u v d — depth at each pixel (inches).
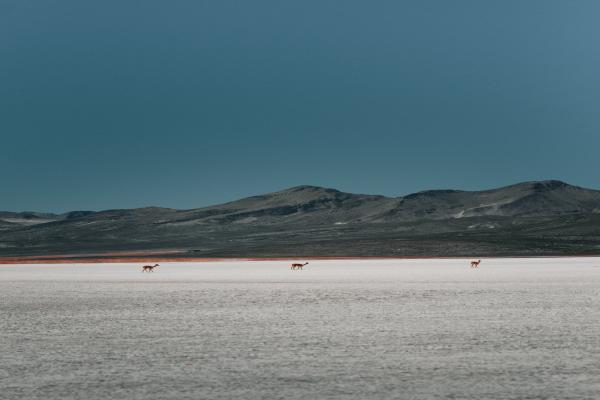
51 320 5280.5
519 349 3774.6
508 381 3075.8
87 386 3063.5
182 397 2881.4
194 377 3211.1
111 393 2947.8
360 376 3196.4
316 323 4921.3
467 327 4633.4
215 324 4933.6
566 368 3304.6
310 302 6565.0
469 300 6614.2
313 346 3939.5
